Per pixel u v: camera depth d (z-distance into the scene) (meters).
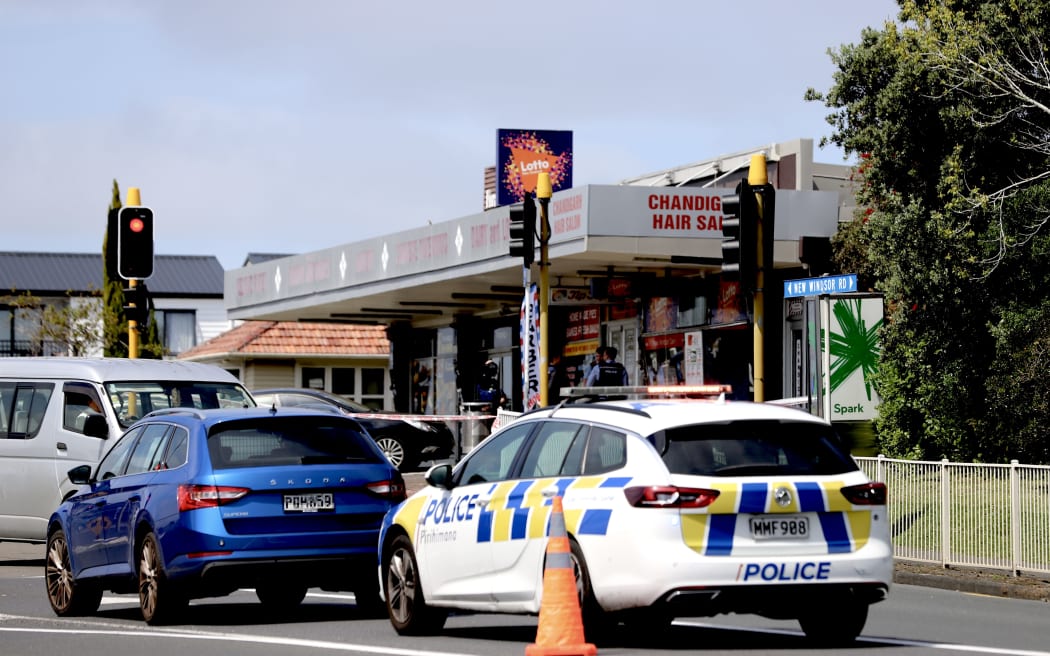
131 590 21.66
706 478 15.44
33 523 30.41
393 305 60.66
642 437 15.84
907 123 37.00
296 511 19.94
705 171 52.19
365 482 20.44
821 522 15.70
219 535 19.55
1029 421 35.00
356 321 69.12
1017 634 19.05
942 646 17.25
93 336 76.81
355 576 20.28
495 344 62.59
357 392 76.50
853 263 41.44
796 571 15.43
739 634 18.30
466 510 17.81
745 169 49.81
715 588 15.20
